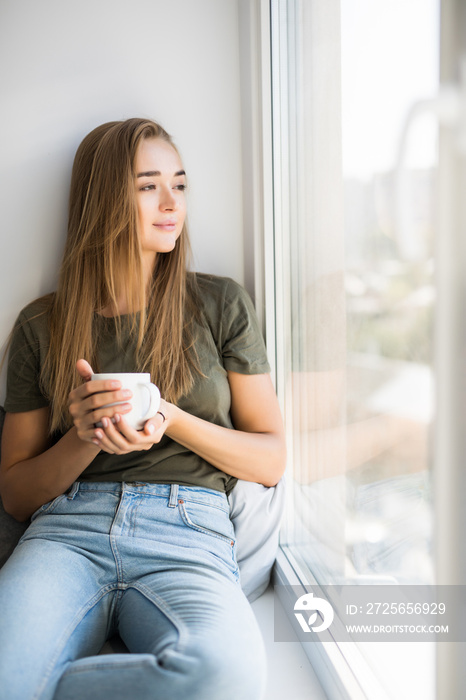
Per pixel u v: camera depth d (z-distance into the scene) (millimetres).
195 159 1525
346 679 952
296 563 1384
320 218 1146
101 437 988
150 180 1269
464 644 685
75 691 821
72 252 1305
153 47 1483
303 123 1234
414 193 763
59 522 1126
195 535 1104
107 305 1286
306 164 1225
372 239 906
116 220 1258
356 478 996
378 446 904
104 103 1466
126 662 822
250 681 851
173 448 1213
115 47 1463
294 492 1403
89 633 986
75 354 1250
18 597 921
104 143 1300
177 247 1312
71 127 1454
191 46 1502
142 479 1181
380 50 853
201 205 1536
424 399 758
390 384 856
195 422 1158
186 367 1241
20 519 1285
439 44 687
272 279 1500
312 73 1167
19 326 1324
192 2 1493
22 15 1409
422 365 761
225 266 1560
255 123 1470
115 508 1129
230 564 1109
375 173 884
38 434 1299
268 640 1215
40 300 1368
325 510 1164
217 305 1325
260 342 1338
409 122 771
